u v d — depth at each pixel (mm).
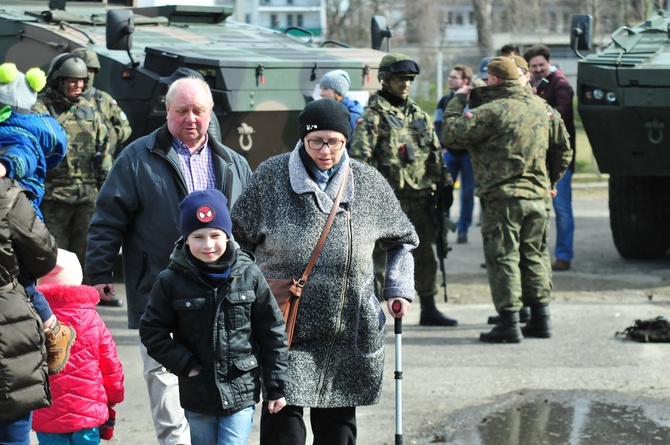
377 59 11906
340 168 5277
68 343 5289
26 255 4766
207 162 6250
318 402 5172
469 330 9867
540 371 8438
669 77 11219
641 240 13273
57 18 12398
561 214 12852
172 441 6133
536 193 9211
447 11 58219
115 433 7027
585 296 11367
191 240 4824
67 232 10172
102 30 12508
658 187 13070
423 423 7219
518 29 40375
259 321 4980
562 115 12148
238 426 4988
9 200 4680
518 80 9180
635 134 11812
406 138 9414
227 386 4902
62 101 9883
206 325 4879
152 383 6148
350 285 5211
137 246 6184
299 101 11156
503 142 9055
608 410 7480
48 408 5379
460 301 11219
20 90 4984
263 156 11312
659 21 12258
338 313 5199
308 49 12188
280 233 5191
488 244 9266
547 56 12172
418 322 10234
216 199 4848
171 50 11102
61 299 5352
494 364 8656
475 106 9258
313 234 5180
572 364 8633
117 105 10516
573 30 11797
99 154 10023
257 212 5289
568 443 6789
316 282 5180
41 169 5031
